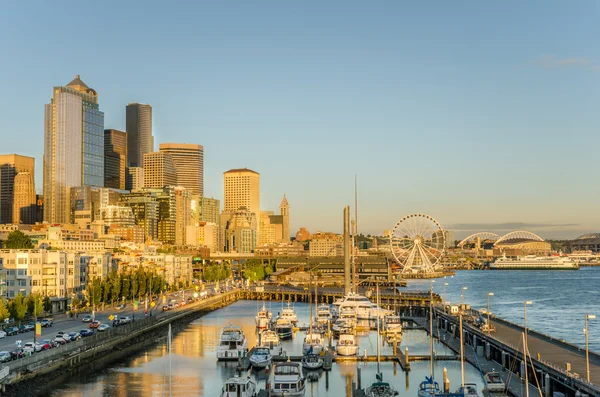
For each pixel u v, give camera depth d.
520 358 139.00
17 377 133.00
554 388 124.00
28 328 196.75
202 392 135.25
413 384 138.75
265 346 174.62
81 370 157.75
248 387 124.62
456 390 125.06
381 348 184.12
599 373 123.06
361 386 137.38
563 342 157.12
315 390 136.12
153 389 137.62
